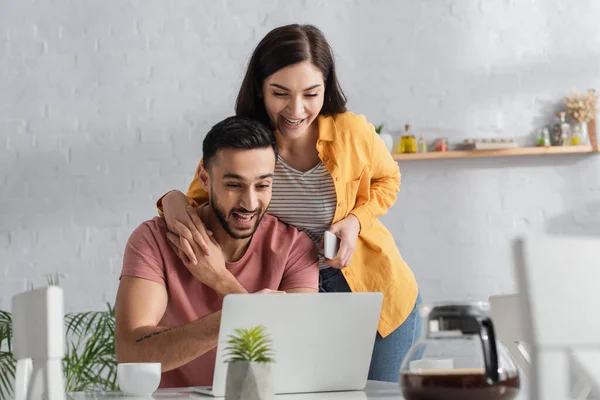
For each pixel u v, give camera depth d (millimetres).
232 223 1938
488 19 4273
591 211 4215
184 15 4242
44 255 4117
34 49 4207
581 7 4305
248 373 1155
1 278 4090
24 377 1521
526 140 4238
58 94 4191
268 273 2035
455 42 4258
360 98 4215
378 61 4238
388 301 2373
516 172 4227
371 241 2373
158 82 4215
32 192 4141
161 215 2100
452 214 4203
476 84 4246
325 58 2092
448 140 4223
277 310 1489
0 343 3512
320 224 2248
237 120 1915
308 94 2068
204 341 1717
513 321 1736
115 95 4203
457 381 1007
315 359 1554
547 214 4215
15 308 1352
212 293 1986
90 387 3549
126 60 4215
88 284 4109
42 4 4223
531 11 4289
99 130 4188
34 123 4176
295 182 2225
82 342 4031
